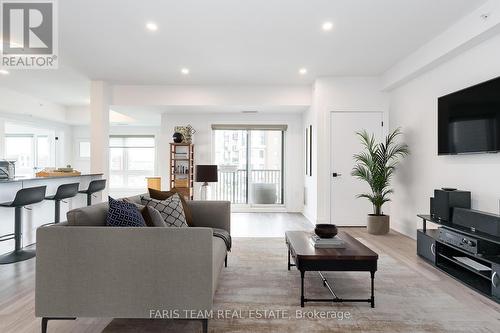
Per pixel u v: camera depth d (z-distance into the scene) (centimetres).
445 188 341
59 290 173
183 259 173
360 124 526
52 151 879
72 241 173
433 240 314
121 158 921
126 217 187
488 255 250
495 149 281
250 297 237
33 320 202
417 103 435
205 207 306
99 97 553
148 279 173
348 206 527
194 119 697
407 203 461
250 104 588
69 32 358
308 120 621
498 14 272
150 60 452
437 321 201
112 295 173
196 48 405
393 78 472
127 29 349
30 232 395
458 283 268
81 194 506
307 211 636
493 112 283
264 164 729
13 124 804
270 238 442
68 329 191
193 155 691
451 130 343
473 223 277
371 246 395
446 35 347
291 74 516
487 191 301
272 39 377
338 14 315
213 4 296
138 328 192
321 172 527
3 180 353
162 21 331
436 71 390
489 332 188
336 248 236
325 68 486
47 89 629
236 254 356
